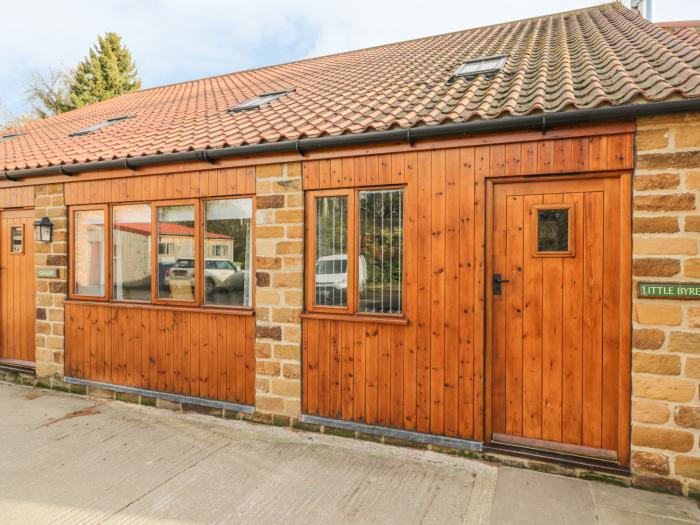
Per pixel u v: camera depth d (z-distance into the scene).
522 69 4.69
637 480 3.18
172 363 5.02
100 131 7.14
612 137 3.28
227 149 4.51
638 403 3.18
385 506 3.00
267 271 4.50
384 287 4.07
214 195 4.77
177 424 4.52
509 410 3.69
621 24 5.96
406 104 4.48
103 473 3.48
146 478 3.40
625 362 3.27
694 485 3.06
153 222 5.16
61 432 4.31
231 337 4.71
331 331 4.23
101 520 2.87
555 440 3.55
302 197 4.35
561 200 3.52
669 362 3.11
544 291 3.58
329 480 3.35
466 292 3.73
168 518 2.89
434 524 2.79
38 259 5.89
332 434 4.20
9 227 6.28
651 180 3.16
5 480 3.38
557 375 3.54
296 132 4.36
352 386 4.15
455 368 3.77
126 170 5.21
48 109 28.59
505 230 3.68
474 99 4.14
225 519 2.88
